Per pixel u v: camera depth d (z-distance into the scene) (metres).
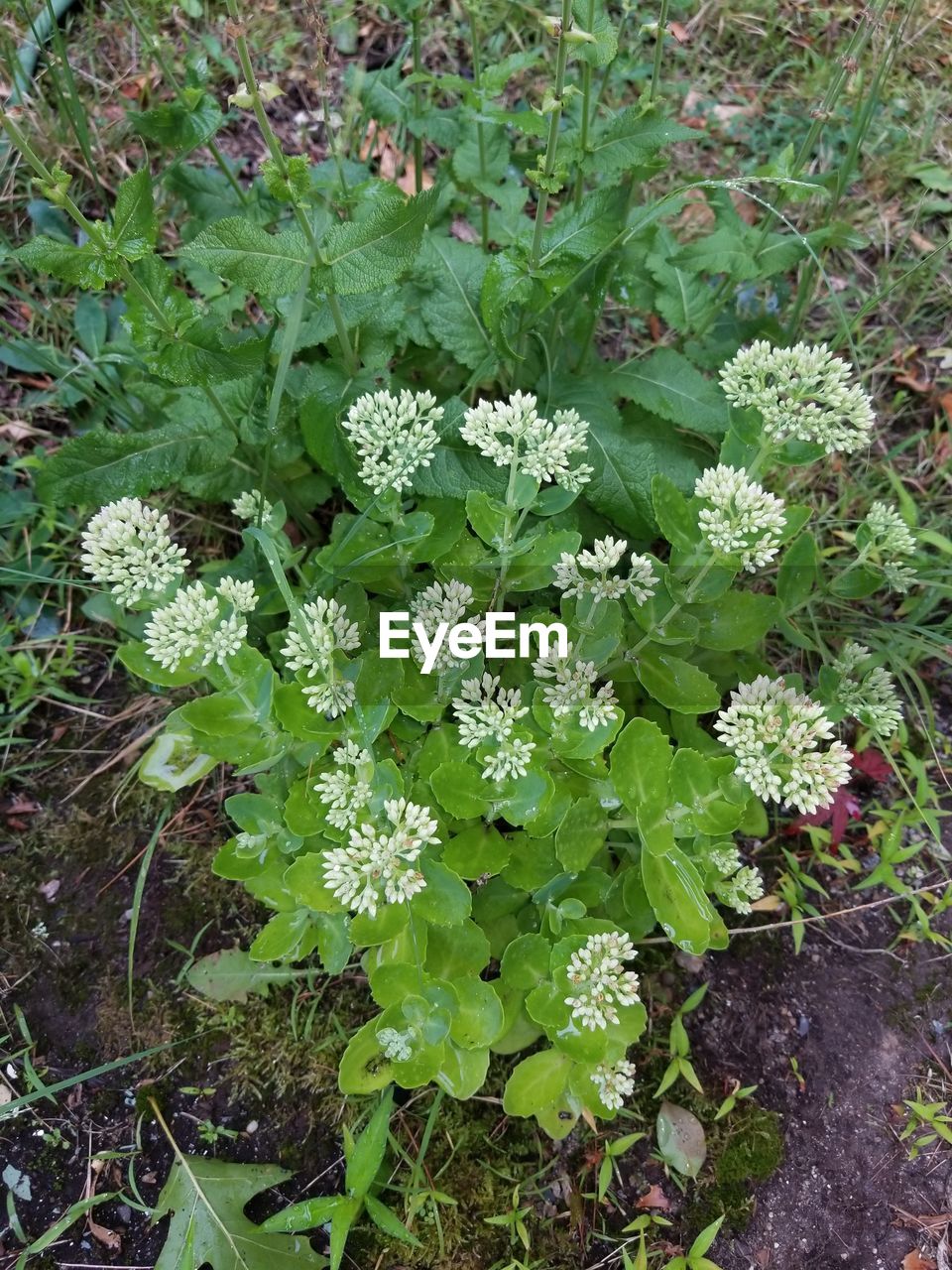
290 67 0.94
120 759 0.70
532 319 0.60
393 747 0.59
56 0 0.90
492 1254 0.56
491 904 0.59
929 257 0.65
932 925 0.67
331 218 0.65
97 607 0.71
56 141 0.86
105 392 0.77
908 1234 0.58
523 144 0.91
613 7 0.97
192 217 0.71
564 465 0.51
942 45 0.98
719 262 0.65
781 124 0.96
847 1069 0.62
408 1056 0.49
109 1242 0.56
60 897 0.65
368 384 0.61
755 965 0.65
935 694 0.75
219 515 0.77
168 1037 0.61
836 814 0.67
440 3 0.96
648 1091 0.61
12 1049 0.61
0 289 0.82
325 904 0.50
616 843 0.59
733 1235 0.57
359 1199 0.51
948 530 0.79
